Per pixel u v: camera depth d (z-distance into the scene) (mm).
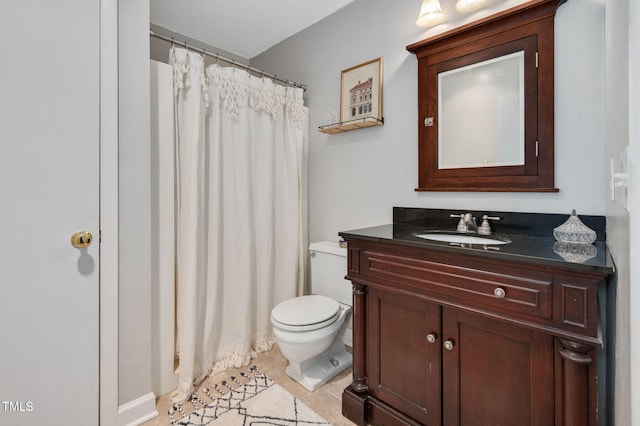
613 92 914
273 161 2143
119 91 1359
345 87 2109
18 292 1144
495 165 1485
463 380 1111
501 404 1024
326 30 2234
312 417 1448
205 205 1808
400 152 1864
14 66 1113
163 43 2334
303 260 2338
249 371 1838
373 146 2000
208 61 2580
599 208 1226
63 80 1213
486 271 1019
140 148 1431
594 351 847
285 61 2539
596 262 844
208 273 1802
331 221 2262
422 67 1719
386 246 1284
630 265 595
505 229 1460
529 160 1387
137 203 1426
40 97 1167
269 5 2098
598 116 1222
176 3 2041
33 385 1179
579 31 1258
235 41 2557
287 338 1556
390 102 1902
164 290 1627
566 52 1288
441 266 1124
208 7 2094
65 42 1214
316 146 2350
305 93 2414
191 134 1706
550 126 1327
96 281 1308
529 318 930
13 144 1121
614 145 891
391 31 1885
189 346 1645
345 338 2076
